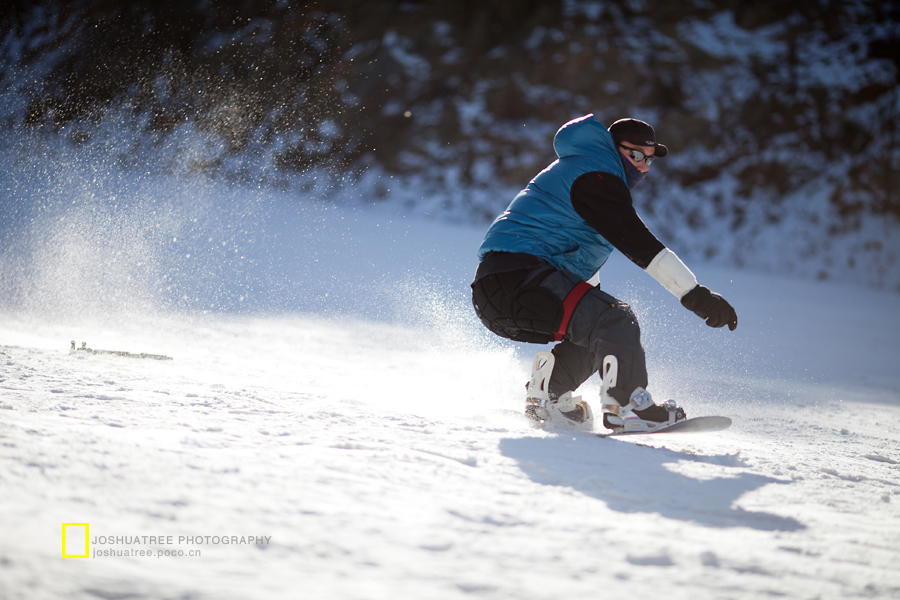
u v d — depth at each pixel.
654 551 4.04
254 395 8.46
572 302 8.22
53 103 62.88
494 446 6.66
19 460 4.39
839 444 10.48
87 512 3.73
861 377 22.91
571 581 3.51
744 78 79.81
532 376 8.82
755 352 26.28
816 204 74.38
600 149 8.84
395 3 82.62
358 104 75.56
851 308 50.81
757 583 3.70
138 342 14.38
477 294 8.89
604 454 6.75
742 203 74.38
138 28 70.75
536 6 82.50
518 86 77.44
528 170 73.06
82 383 8.18
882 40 81.94
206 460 4.96
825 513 5.43
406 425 7.34
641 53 79.62
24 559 3.05
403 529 4.02
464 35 81.62
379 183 70.38
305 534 3.78
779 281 62.34
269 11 77.69
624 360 7.93
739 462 7.12
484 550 3.83
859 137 77.06
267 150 68.31
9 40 67.31
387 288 33.16
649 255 8.24
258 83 72.81
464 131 75.19
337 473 5.03
